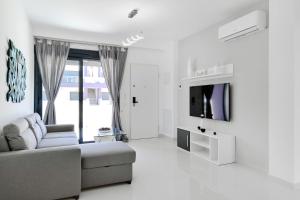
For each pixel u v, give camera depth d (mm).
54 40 4883
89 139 5426
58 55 4922
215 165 3506
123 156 2717
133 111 5773
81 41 5059
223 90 3789
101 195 2451
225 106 3744
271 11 2881
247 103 3420
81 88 5281
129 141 5402
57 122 5082
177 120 5457
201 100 4367
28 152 2152
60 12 3680
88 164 2541
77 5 3404
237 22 3352
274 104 2846
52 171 2229
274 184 2748
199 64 4613
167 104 5859
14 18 2846
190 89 4723
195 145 4270
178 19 3961
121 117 5652
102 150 2760
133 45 5469
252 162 3348
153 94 6012
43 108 4922
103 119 5535
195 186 2689
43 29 4516
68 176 2301
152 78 5996
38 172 2168
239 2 3262
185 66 5125
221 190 2572
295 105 2619
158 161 3713
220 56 3998
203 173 3143
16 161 2086
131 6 3432
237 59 3609
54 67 4852
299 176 2646
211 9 3527
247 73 3418
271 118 2887
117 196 2426
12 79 2697
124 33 4809
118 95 5520
